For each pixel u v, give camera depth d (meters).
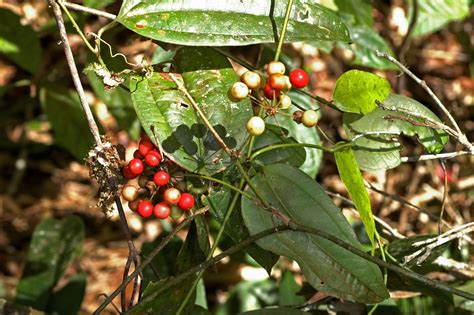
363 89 0.66
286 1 0.68
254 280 0.92
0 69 1.12
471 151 0.68
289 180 0.65
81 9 0.67
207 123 0.66
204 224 0.68
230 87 0.69
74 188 1.12
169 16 0.66
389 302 0.75
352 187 0.65
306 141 0.77
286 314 0.65
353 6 0.86
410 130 0.68
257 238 0.65
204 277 0.99
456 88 1.16
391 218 1.01
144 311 0.65
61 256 0.86
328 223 0.65
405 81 1.15
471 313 0.76
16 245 1.07
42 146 1.12
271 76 0.64
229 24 0.67
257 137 0.68
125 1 0.66
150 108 0.67
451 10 0.91
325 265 0.65
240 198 0.67
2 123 1.11
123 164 0.66
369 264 0.64
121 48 0.91
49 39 1.01
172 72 0.69
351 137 0.68
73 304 0.85
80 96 0.66
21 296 0.84
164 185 0.66
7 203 1.09
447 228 0.81
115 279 1.02
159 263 0.79
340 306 0.74
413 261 0.70
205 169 0.67
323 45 0.85
